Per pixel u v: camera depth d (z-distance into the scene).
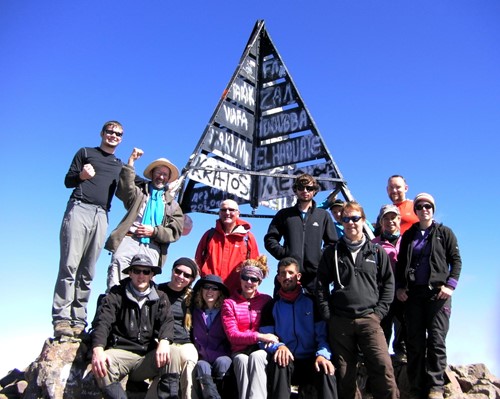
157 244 4.35
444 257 4.00
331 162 5.70
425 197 4.08
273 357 3.64
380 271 3.81
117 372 3.61
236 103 6.09
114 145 4.22
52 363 3.71
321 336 3.84
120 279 4.10
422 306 4.00
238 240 4.52
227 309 3.97
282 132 6.09
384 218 4.48
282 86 6.19
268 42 6.42
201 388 3.52
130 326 3.71
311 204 4.49
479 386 4.51
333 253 3.86
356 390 3.78
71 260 3.91
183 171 5.37
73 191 4.09
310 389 3.91
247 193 6.13
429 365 3.89
